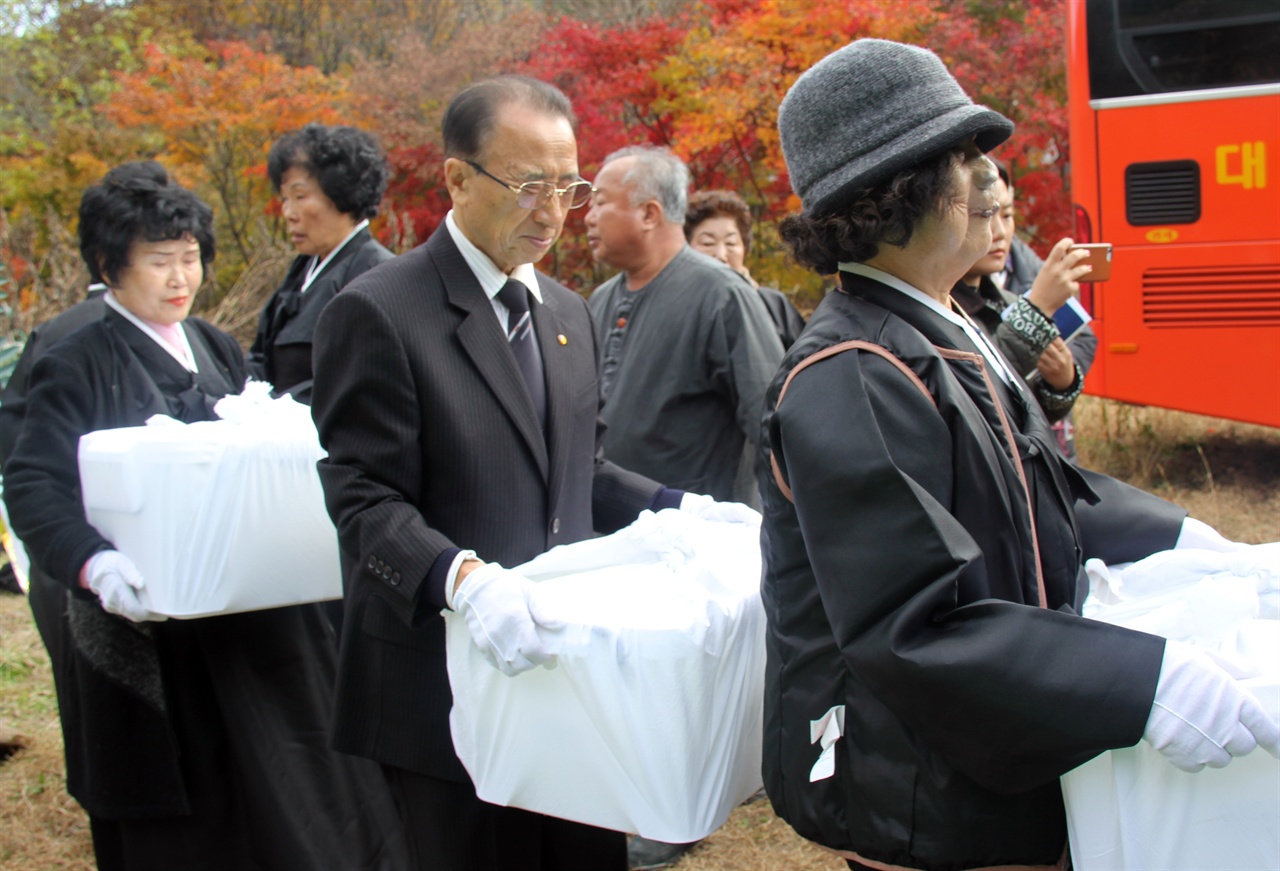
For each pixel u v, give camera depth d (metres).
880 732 1.44
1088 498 1.73
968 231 1.54
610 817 1.65
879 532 1.36
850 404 1.41
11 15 19.17
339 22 20.33
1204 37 6.09
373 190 3.55
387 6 20.25
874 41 1.52
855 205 1.49
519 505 1.98
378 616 1.98
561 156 1.93
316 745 2.64
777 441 1.52
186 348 2.79
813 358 1.48
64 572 2.26
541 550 2.02
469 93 1.93
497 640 1.60
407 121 11.95
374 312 1.88
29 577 2.78
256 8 19.95
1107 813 1.39
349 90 12.71
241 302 10.20
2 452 2.67
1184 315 6.25
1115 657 1.30
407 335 1.89
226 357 2.96
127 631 2.47
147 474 2.15
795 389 1.47
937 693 1.33
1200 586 1.55
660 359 3.35
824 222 1.53
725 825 3.11
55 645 2.64
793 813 1.54
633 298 3.49
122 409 2.58
